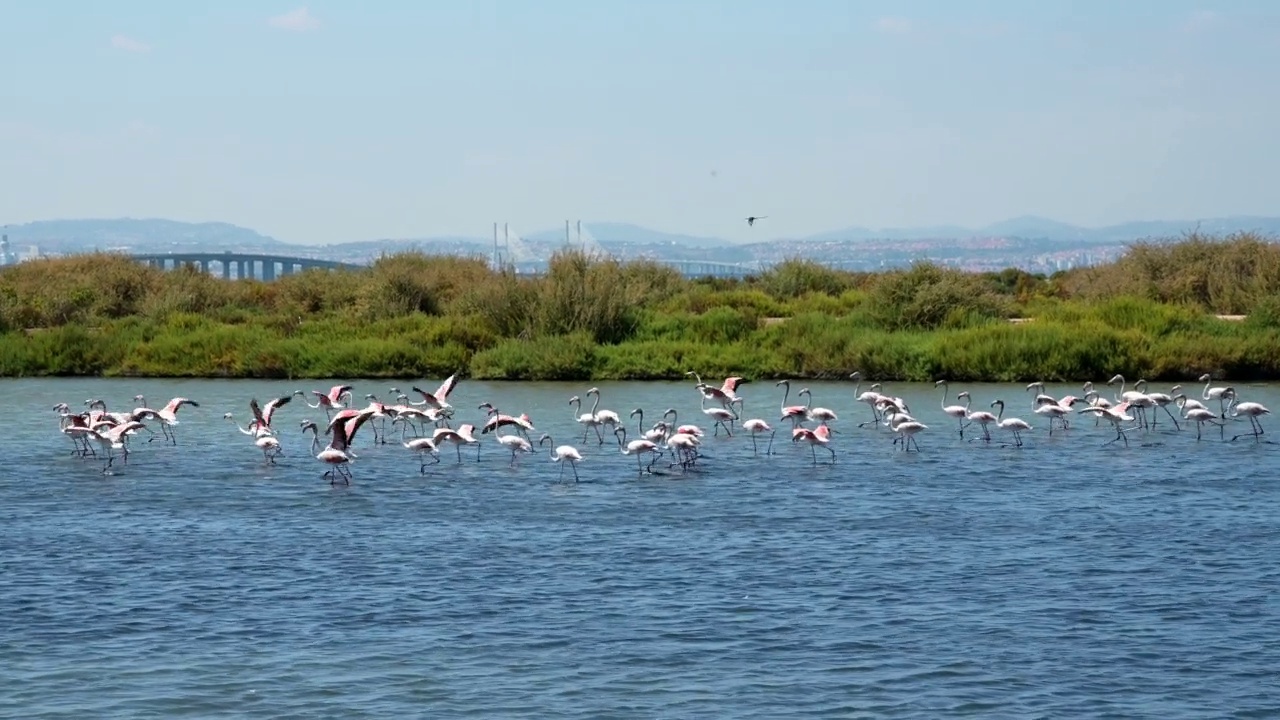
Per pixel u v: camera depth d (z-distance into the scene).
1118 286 75.62
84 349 65.25
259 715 18.83
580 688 19.77
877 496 32.91
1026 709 18.88
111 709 19.03
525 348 61.19
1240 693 19.39
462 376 61.53
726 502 32.28
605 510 31.45
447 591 24.67
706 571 25.91
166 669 20.58
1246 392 52.72
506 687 19.83
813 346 60.25
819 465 37.53
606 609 23.50
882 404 44.44
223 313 74.94
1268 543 27.75
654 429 38.88
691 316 66.62
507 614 23.23
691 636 22.02
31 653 21.28
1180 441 41.28
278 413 50.22
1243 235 75.50
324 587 24.95
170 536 28.98
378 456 39.91
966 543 28.00
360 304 72.31
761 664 20.69
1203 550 27.22
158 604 23.86
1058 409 43.31
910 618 22.89
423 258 81.69
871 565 26.30
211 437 43.62
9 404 52.56
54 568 26.27
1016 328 59.75
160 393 56.41
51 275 81.38
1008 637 21.84
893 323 64.56
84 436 38.91
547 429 44.94
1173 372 56.47
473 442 37.44
